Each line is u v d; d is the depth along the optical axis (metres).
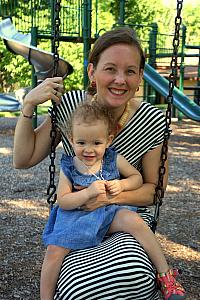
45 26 13.46
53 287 2.35
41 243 4.79
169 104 2.60
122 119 2.54
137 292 2.23
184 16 30.30
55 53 2.65
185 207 6.02
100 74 2.40
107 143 2.46
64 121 2.61
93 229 2.37
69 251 2.39
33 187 6.82
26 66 17.64
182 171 7.96
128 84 2.39
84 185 2.44
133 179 2.50
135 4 19.73
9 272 4.16
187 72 18.48
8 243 4.78
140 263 2.22
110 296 2.22
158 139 2.59
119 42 2.37
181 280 4.05
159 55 13.63
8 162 8.44
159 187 2.60
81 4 11.72
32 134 2.60
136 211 2.54
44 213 5.70
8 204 6.04
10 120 13.52
